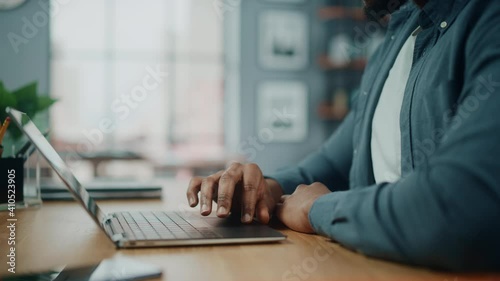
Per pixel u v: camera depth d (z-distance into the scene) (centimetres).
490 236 46
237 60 600
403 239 50
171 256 56
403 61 95
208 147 616
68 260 54
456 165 49
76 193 55
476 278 47
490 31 60
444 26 77
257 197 78
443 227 47
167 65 605
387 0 105
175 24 604
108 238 61
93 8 581
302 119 609
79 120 575
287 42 602
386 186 56
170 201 119
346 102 589
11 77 547
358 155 101
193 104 612
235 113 604
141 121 600
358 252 57
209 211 73
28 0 547
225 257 56
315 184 81
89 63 582
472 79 59
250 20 596
